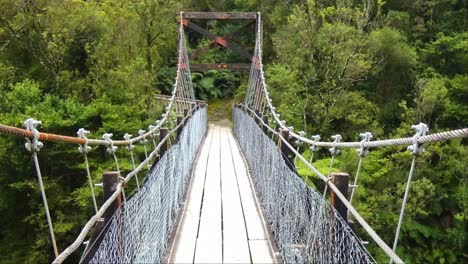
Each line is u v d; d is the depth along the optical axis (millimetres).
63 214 9508
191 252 3275
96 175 9578
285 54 14875
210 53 23281
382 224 11305
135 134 11062
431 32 17578
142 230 2453
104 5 14477
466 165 12172
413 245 11891
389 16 16844
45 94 11055
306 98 13734
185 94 14398
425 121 13844
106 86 12094
